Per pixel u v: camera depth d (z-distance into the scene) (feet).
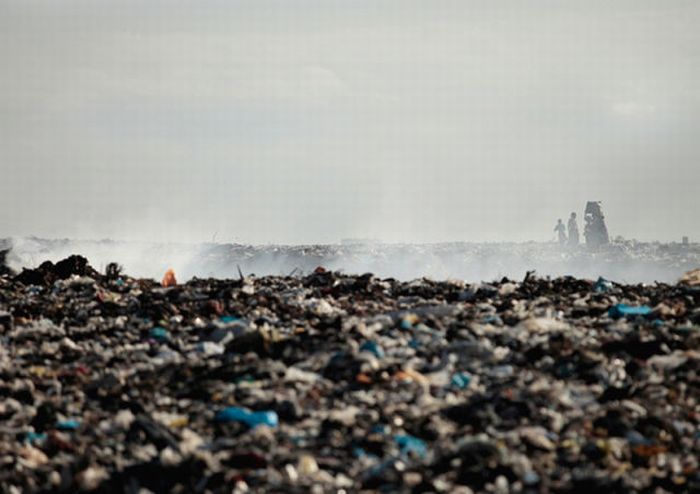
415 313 223.10
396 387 167.73
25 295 281.95
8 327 232.53
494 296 254.06
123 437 153.17
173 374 184.03
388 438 144.77
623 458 140.46
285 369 179.01
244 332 208.74
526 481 130.52
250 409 159.84
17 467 141.18
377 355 185.47
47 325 234.58
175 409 164.45
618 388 163.63
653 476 132.98
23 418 166.30
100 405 171.73
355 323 210.38
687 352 184.03
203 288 277.44
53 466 142.92
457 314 221.05
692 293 253.03
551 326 205.16
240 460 136.67
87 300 265.34
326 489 127.85
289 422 155.02
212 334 212.64
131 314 243.60
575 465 137.49
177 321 230.68
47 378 187.42
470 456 135.74
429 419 151.12
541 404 158.30
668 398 162.81
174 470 135.33
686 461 140.05
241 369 179.52
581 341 192.44
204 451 142.31
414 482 130.11
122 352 204.95
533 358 183.42
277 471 133.90
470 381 171.12
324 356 186.19
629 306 227.81
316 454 140.87
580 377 173.37
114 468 139.74
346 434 147.64
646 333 197.06
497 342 193.88
